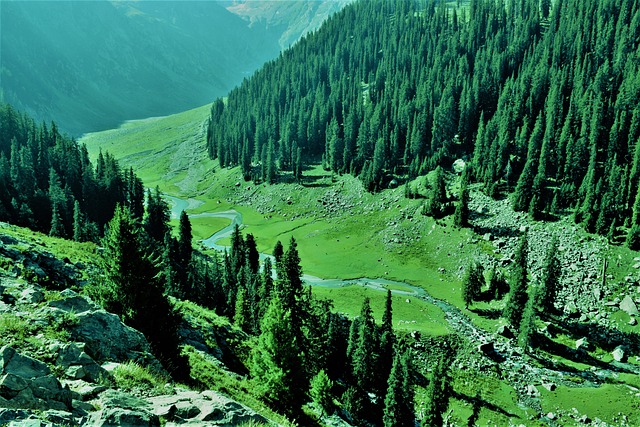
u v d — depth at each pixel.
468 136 157.25
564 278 97.25
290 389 29.31
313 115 195.00
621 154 120.50
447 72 184.75
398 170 160.75
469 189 136.12
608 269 95.38
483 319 93.06
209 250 134.75
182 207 188.62
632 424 65.00
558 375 76.06
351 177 169.12
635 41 164.50
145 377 16.58
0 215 92.31
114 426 11.60
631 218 103.38
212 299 80.25
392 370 53.91
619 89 135.88
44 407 11.30
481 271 99.44
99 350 17.17
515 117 142.00
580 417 67.19
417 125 157.88
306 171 186.62
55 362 14.28
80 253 35.16
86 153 148.50
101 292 23.66
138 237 24.16
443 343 83.44
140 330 22.97
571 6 197.62
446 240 121.31
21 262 27.39
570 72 154.00
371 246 130.25
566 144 123.88
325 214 156.12
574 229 107.56
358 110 187.12
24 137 158.00
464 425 66.50
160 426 12.93
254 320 65.19
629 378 73.75
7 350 12.16
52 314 17.17
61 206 104.94
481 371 77.50
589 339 83.25
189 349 31.02
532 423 66.75
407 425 53.16
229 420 15.07
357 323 67.56
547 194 121.19
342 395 57.88
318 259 128.62
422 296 105.06
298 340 50.16
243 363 38.06
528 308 81.81
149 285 23.61
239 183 198.00
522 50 187.75
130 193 135.38
